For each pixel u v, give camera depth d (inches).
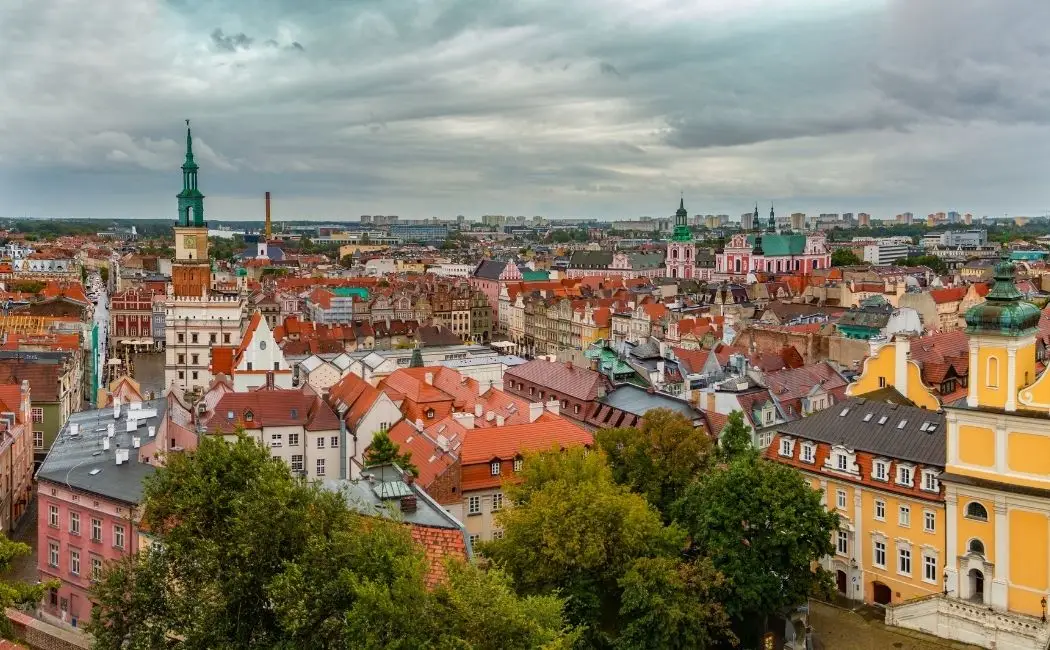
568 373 6269.7
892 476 3885.3
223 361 7593.5
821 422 4335.6
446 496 4197.8
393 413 5162.4
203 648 2298.2
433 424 4842.5
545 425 4655.5
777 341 7485.2
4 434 5088.6
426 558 2507.4
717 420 5255.9
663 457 4138.8
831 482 4124.0
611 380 6097.4
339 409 5516.7
